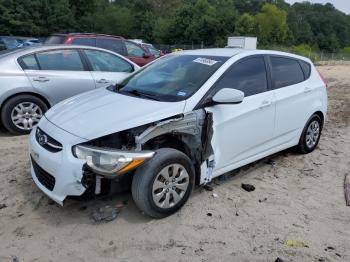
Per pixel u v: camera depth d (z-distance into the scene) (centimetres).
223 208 407
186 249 337
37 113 637
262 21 6312
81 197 356
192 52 499
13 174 469
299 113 532
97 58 701
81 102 417
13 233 354
